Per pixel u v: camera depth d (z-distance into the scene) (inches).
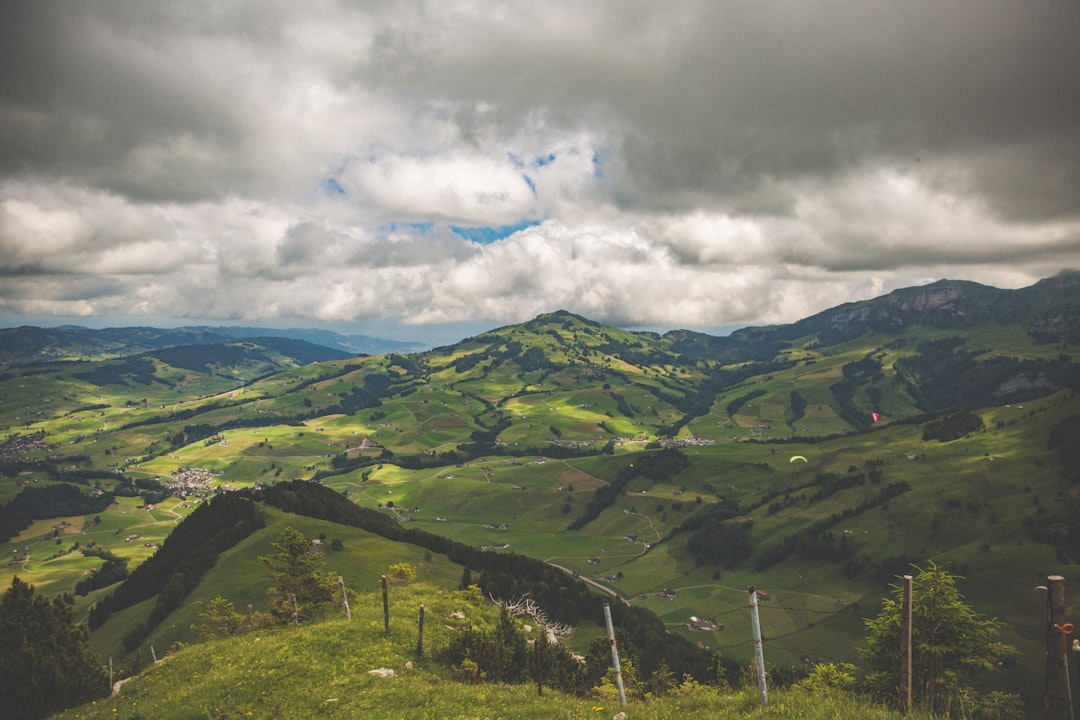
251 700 1043.9
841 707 704.4
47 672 1953.7
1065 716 519.8
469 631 1339.8
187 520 6820.9
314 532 6033.5
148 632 4877.0
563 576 6063.0
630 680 1685.5
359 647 1283.2
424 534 6850.4
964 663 1142.3
